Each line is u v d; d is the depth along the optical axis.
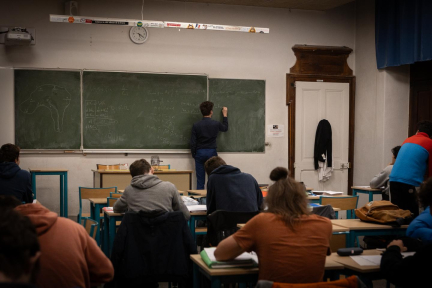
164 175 6.53
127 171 6.30
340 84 8.00
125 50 7.12
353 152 8.09
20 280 1.08
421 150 4.41
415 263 1.88
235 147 7.57
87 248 1.82
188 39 7.37
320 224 2.04
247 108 7.61
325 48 7.85
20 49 6.74
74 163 6.95
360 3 7.89
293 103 7.80
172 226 2.97
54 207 6.93
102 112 6.99
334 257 2.38
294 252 1.96
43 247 1.67
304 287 1.69
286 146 7.80
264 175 7.70
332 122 7.97
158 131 7.22
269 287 1.68
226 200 3.59
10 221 1.10
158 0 7.21
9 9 6.69
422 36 6.37
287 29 7.77
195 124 7.07
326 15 7.93
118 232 2.94
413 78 7.42
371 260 2.29
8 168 4.01
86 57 6.98
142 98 7.14
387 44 7.15
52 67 6.86
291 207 2.03
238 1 7.30
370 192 5.58
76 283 1.69
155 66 7.23
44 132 6.80
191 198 4.48
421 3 6.40
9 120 6.70
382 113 7.39
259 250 2.00
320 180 7.91
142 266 2.91
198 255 2.38
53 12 6.83
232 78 7.54
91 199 4.61
